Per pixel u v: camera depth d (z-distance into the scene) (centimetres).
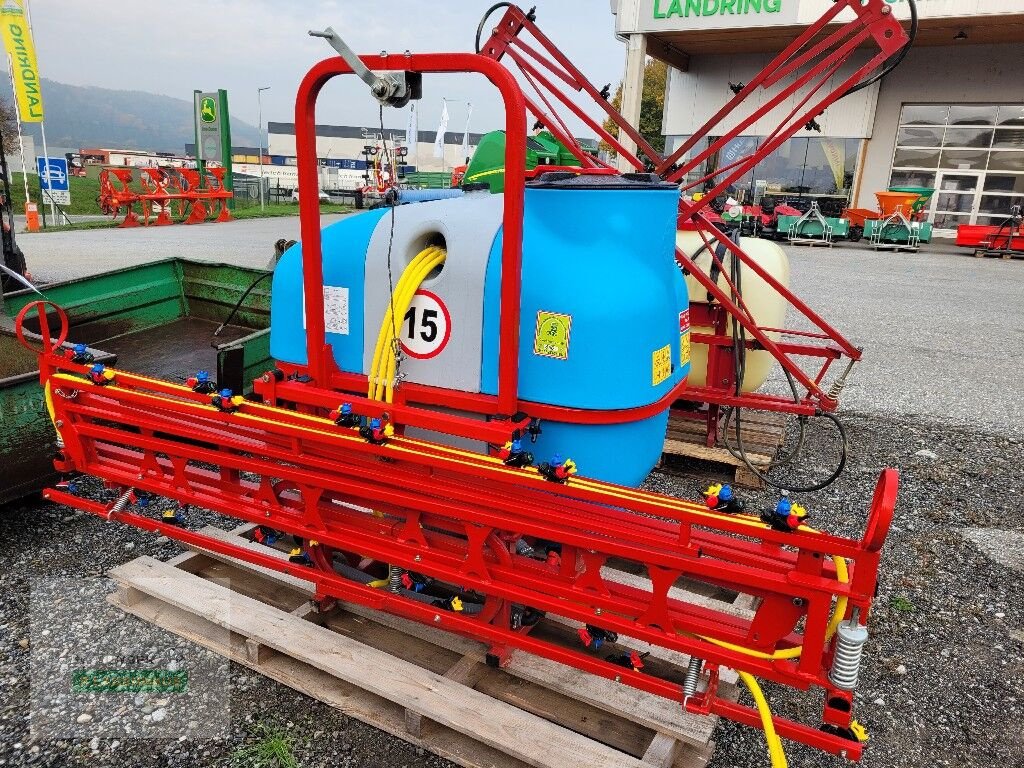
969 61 1808
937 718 256
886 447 503
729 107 411
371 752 229
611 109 437
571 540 203
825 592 175
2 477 317
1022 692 270
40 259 1185
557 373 212
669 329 227
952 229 1962
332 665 238
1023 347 791
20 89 1714
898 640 297
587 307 206
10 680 254
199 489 278
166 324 586
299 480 244
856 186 1964
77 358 288
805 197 2009
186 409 260
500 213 224
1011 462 481
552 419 216
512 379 204
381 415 226
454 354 224
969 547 371
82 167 5512
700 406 509
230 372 383
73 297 512
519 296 200
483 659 245
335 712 245
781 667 186
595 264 210
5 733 233
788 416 541
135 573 286
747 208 1852
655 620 200
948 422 554
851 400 602
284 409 253
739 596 290
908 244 1772
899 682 273
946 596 329
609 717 234
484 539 217
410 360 232
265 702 248
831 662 187
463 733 221
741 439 452
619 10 1622
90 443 302
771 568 183
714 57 1939
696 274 401
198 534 286
